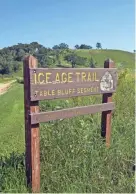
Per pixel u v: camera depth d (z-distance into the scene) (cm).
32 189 406
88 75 495
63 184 418
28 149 416
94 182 429
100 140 516
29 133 412
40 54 12306
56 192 406
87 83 495
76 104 677
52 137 495
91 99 707
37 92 414
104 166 461
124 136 562
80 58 11981
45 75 424
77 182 418
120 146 518
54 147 473
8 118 1839
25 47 14538
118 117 661
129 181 445
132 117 668
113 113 680
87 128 534
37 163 418
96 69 509
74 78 471
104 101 542
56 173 430
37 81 414
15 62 13762
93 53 13575
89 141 496
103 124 543
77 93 479
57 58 12125
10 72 13038
